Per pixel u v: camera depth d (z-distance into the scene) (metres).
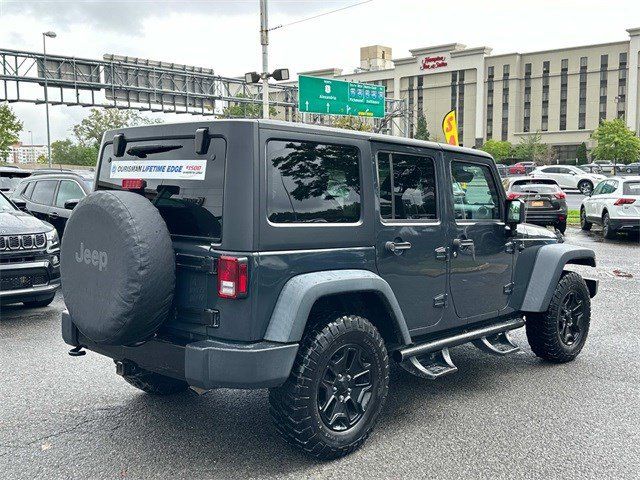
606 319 7.82
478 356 6.22
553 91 105.12
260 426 4.35
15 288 7.57
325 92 34.66
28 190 11.48
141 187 3.87
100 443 4.06
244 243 3.43
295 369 3.58
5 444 4.05
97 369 5.68
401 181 4.39
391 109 44.72
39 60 28.23
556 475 3.64
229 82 35.44
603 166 55.75
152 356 3.79
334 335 3.68
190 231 3.68
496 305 5.29
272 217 3.55
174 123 3.80
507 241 5.36
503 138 109.31
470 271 4.96
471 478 3.60
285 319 3.49
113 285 3.46
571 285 5.80
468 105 111.75
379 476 3.62
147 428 4.31
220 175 3.54
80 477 3.60
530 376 5.54
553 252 5.62
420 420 4.48
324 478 3.59
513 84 107.38
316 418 3.64
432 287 4.61
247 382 3.36
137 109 32.25
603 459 3.86
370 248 4.09
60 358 6.04
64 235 3.75
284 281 3.58
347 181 3.99
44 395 4.98
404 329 4.19
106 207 3.51
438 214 4.67
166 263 3.50
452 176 4.83
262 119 3.54
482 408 4.73
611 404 4.82
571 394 5.05
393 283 4.28
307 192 3.74
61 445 4.03
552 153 96.06
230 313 3.46
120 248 3.43
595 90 101.56
